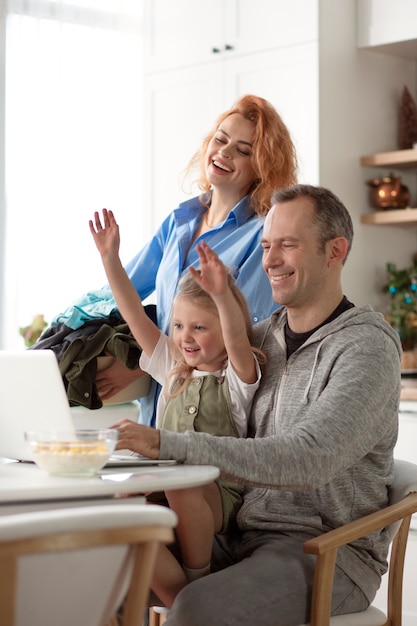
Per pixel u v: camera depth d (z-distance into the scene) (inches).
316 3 175.6
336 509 91.4
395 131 191.2
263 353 99.0
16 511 73.0
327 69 177.5
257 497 95.1
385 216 181.8
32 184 201.5
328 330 94.0
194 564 91.4
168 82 199.8
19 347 200.4
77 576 61.2
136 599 62.7
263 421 96.5
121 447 82.2
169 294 121.2
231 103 189.3
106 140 206.5
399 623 97.4
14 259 200.5
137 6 207.6
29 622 61.2
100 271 205.8
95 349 117.0
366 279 187.0
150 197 202.7
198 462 84.0
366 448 88.7
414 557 155.0
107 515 60.4
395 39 178.4
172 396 102.3
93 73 205.3
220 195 121.6
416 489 94.9
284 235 94.8
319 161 176.2
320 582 84.7
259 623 85.1
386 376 90.3
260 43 184.4
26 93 200.7
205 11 193.8
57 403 88.0
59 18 202.4
